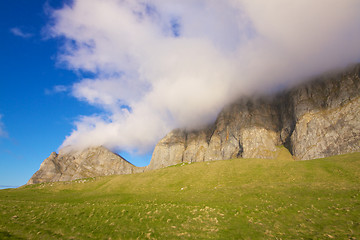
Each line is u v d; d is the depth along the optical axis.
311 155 146.50
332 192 41.28
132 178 91.44
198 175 81.31
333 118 148.62
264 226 29.20
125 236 27.30
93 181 96.56
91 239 26.27
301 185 49.66
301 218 30.94
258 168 76.19
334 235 24.02
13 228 28.61
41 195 74.62
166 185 77.25
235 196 47.38
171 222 32.16
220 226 30.05
